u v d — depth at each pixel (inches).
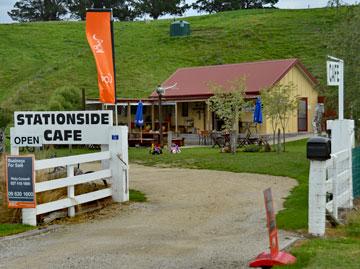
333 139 458.6
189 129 1429.6
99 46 545.0
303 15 2748.5
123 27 3009.4
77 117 514.6
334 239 336.5
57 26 3139.8
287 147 1074.1
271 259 269.4
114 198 505.0
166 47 2475.4
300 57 2143.2
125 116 1531.7
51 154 662.5
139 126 1354.6
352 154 468.4
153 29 2906.0
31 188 411.8
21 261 311.7
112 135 504.7
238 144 1082.7
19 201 414.6
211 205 484.4
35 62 2493.8
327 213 373.4
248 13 3223.4
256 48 2324.1
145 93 1876.2
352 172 467.2
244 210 457.4
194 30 2746.1
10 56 2559.1
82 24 3221.0
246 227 390.6
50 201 445.7
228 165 768.9
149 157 900.6
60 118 519.2
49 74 2214.6
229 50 2329.0
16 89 2066.9
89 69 2255.2
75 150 1076.5
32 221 413.4
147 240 355.9
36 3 4751.5
